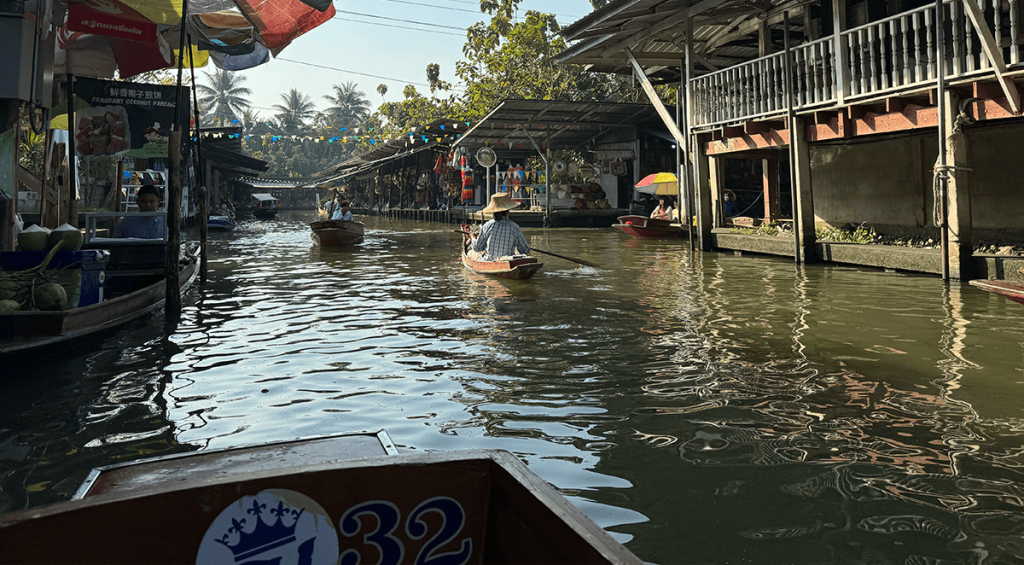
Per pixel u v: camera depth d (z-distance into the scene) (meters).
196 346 6.69
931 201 12.22
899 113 10.34
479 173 38.16
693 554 2.82
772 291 9.52
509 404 4.82
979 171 11.23
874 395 4.82
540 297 9.52
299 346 6.69
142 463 2.63
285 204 86.62
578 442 4.08
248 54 12.02
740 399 4.82
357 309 8.84
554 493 1.68
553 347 6.50
